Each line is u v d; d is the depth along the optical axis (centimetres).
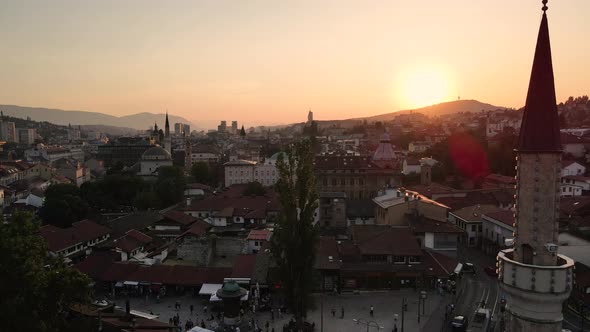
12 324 4750
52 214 13875
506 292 3356
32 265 5125
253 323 7712
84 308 6241
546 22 3297
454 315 7981
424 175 18538
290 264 7388
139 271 9519
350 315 8162
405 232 10212
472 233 12319
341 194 14525
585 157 19938
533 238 3272
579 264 8138
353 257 9769
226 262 11219
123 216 14875
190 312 8419
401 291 9256
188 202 15925
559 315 3197
